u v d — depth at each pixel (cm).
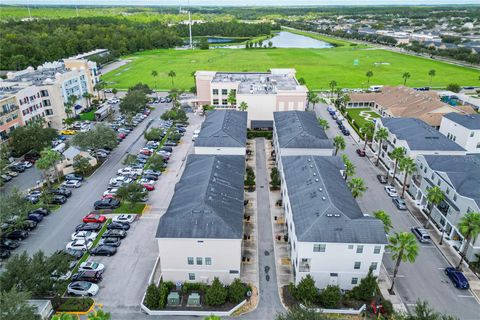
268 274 5603
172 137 10712
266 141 10944
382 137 8944
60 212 7281
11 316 3919
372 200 7681
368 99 14162
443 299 5159
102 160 9612
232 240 5078
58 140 10762
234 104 13125
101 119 12825
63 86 12700
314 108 14150
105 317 3766
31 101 11094
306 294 4894
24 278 4722
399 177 8469
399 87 14462
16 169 8975
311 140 8306
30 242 6384
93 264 5638
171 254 5222
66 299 5131
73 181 8262
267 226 6756
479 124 9175
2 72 18800
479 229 5228
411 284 5425
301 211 5578
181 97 15625
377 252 5012
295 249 5403
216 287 4978
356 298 5091
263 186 8200
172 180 8500
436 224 6812
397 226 6781
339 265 5138
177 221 5250
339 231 5028
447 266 5791
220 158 7444
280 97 11669
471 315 4900
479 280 5497
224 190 6219
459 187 6278
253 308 5003
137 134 11456
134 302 5119
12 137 9375
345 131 11338
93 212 7231
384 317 4800
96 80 15812
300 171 6781
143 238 6456
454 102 14275
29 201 6969
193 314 4900
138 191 7231
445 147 7981
